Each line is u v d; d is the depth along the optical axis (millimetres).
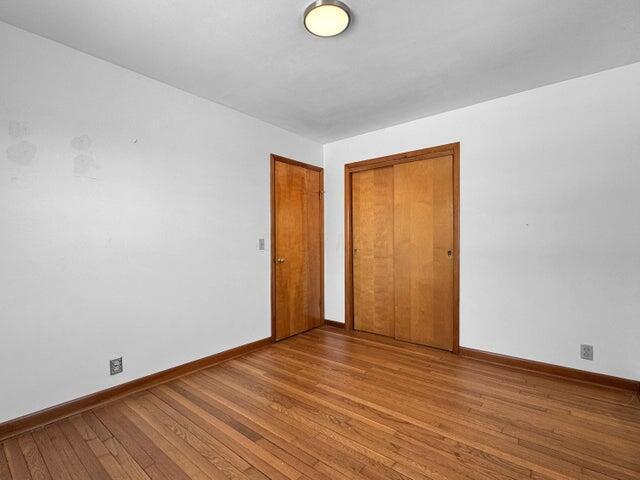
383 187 3695
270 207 3465
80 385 2135
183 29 1904
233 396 2316
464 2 1688
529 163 2719
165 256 2582
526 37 1997
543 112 2650
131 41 2023
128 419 2023
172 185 2629
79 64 2129
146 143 2469
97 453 1717
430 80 2537
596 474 1543
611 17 1815
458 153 3074
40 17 1794
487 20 1835
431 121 3256
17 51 1889
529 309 2732
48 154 2000
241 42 2033
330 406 2176
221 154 2992
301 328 3842
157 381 2512
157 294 2531
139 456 1692
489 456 1675
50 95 2006
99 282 2219
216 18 1803
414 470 1582
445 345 3246
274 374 2693
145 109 2463
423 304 3389
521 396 2291
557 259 2609
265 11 1746
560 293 2600
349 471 1580
